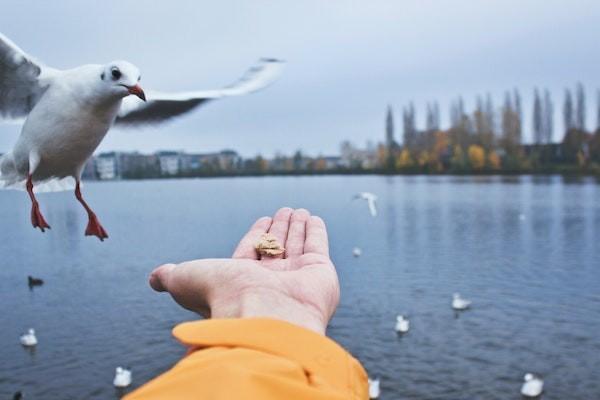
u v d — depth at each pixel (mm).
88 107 2205
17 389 14117
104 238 2486
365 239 38875
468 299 21609
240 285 1225
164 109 2439
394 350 16141
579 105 86812
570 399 12914
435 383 13867
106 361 15547
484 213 51688
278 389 801
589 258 29516
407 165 99188
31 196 2299
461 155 97312
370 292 23062
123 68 2158
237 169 84062
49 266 30297
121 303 21359
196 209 63375
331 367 915
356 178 113250
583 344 16375
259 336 931
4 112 2336
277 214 1949
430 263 29344
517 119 92000
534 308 20344
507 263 28891
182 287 1305
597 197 63594
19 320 19938
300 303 1183
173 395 795
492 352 15812
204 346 953
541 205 56188
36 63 2213
